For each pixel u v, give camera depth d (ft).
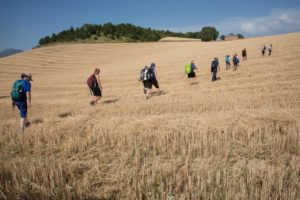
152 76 51.34
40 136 27.53
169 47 270.46
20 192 15.80
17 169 17.74
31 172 17.49
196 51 187.73
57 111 47.06
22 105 31.24
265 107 36.32
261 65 87.04
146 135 25.54
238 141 23.75
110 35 492.54
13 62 235.40
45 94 83.97
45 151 24.62
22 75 31.81
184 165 18.89
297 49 112.37
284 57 96.07
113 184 17.69
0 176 17.37
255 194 14.33
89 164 20.77
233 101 40.88
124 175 18.28
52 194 15.53
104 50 281.74
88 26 491.31
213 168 17.92
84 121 31.71
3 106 61.21
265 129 25.76
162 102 43.75
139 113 38.01
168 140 24.18
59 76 155.84
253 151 21.84
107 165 20.43
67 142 25.76
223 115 30.48
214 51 163.53
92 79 45.24
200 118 29.81
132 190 16.22
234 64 85.71
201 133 25.12
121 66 165.48
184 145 22.66
